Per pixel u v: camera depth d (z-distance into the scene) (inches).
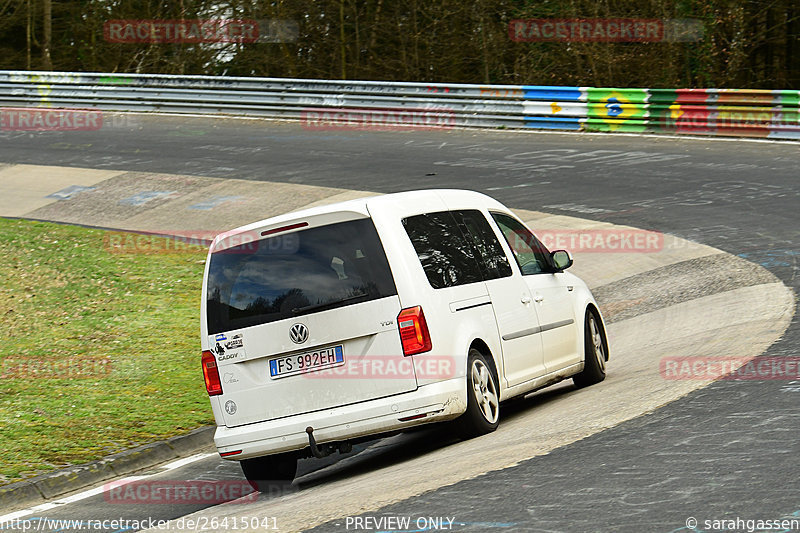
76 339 1249.4
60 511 674.2
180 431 866.8
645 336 1040.2
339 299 653.3
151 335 1256.8
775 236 1393.9
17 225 1945.1
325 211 665.6
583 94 2519.7
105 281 1545.3
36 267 1636.3
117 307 1402.6
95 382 1046.4
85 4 4207.7
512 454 583.2
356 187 2066.9
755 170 1895.9
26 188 2301.9
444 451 660.1
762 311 990.4
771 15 3307.1
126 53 4114.2
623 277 1353.3
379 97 2827.3
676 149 2193.7
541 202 1813.5
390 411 640.4
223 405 675.4
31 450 815.7
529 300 768.3
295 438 655.1
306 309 657.0
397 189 2009.1
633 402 684.1
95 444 831.7
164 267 1628.9
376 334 646.5
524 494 488.1
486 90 2662.4
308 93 2952.8
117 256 1699.1
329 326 652.7
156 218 1994.3
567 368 812.0
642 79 3321.9
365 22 3833.7
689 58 3243.1
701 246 1408.7
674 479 479.5
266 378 665.6
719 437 548.1
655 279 1304.1
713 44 3144.7
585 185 1913.1
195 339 1232.2
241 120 2992.1
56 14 4308.6
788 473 467.5
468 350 668.1
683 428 579.2
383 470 652.1
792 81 3425.2
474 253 727.1
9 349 1213.7
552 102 2573.8
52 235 1852.9
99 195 2199.8
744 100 2281.0
